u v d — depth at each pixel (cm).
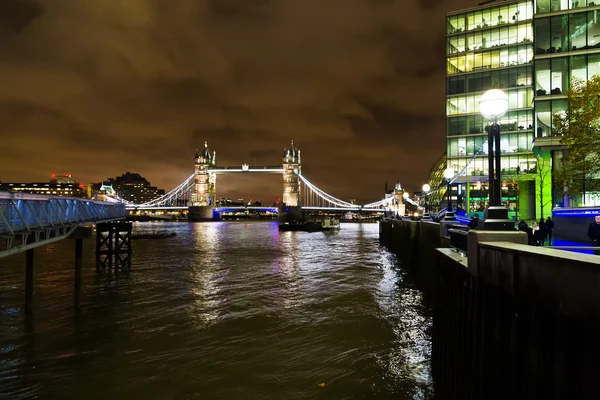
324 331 1639
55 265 3788
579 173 2381
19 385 1137
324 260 4262
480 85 5441
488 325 677
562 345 448
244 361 1312
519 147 5138
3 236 1255
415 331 1638
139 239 8094
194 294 2406
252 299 2258
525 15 5331
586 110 2172
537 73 3597
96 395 1078
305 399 1054
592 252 1208
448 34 5688
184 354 1377
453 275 954
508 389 588
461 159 5481
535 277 514
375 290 2508
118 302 2186
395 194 13888
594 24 3453
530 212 5062
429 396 1062
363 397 1059
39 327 1697
